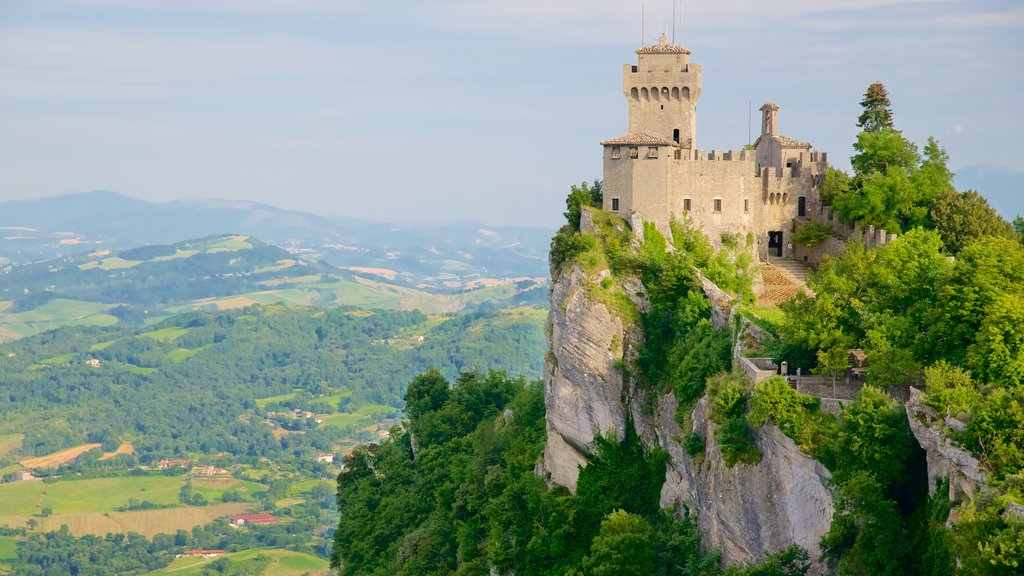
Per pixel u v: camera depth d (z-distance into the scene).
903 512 161.88
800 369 192.12
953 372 161.50
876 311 188.50
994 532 136.50
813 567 168.75
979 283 174.75
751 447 186.38
